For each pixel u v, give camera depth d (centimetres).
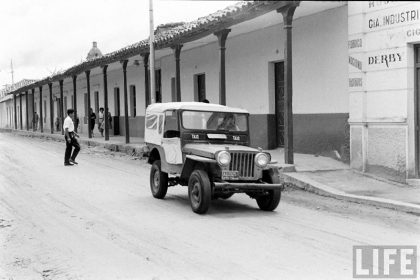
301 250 634
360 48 1191
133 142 2312
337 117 1307
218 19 1311
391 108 1126
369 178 1144
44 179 1356
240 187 857
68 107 4169
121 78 2992
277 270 550
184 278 529
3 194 1109
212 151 866
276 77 1633
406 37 1085
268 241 682
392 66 1120
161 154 1001
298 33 1451
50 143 3002
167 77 2406
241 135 981
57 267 585
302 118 1454
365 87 1186
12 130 5038
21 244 691
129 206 955
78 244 683
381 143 1155
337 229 752
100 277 541
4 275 560
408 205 875
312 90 1405
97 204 979
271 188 869
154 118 1045
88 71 2731
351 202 970
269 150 1623
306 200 1001
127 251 642
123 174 1471
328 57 1330
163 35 1867
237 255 614
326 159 1325
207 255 615
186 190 1158
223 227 770
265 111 1644
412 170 1104
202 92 2130
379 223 792
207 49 2005
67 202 1004
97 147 2442
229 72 1848
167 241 688
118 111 3136
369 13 1172
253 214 877
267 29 1603
